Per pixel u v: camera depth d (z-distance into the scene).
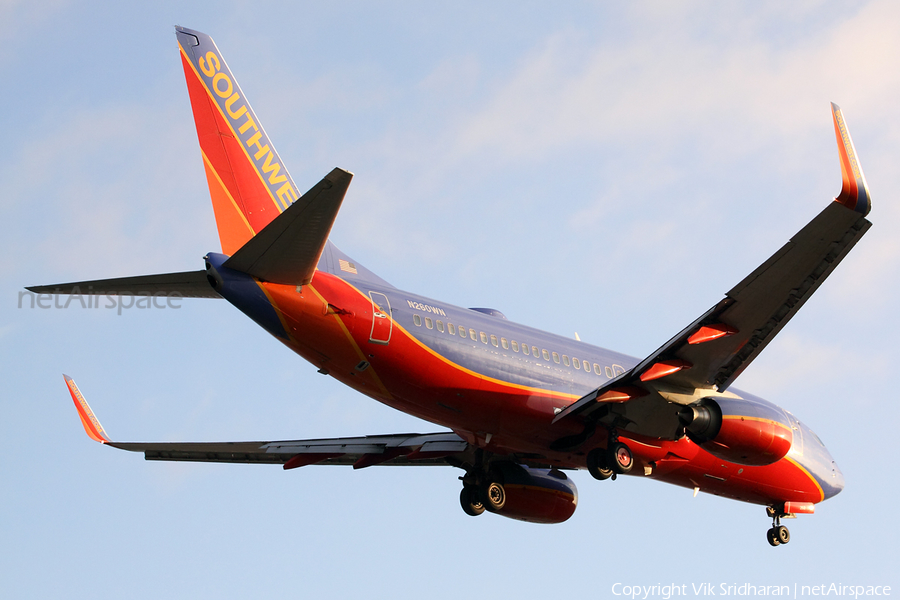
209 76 56.97
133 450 72.31
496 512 70.25
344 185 43.22
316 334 53.50
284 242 47.19
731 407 60.94
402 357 56.34
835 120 49.56
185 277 50.66
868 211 48.97
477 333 60.12
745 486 71.81
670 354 57.88
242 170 56.56
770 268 51.91
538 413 61.34
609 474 62.50
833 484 75.38
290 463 72.56
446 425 62.66
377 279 59.50
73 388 69.00
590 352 66.88
